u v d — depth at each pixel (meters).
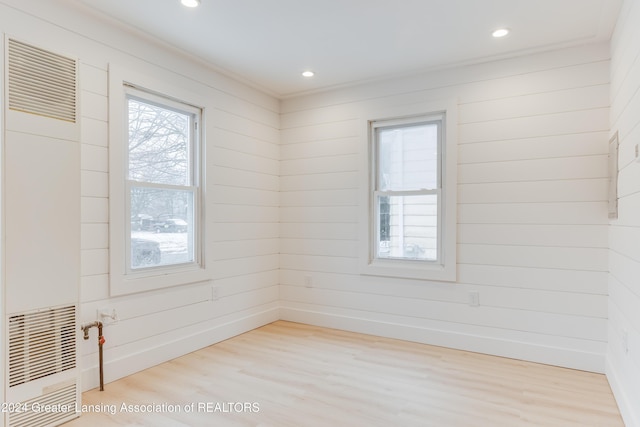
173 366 2.99
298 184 4.28
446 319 3.47
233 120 3.77
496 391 2.57
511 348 3.19
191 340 3.31
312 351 3.34
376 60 3.37
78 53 2.54
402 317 3.68
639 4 1.96
